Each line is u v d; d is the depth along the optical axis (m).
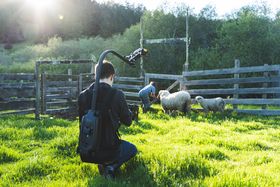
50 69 30.09
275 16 27.91
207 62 24.67
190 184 4.22
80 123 4.20
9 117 9.92
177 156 5.11
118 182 4.21
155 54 26.64
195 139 7.41
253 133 9.36
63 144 6.04
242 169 4.85
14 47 58.00
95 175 4.64
